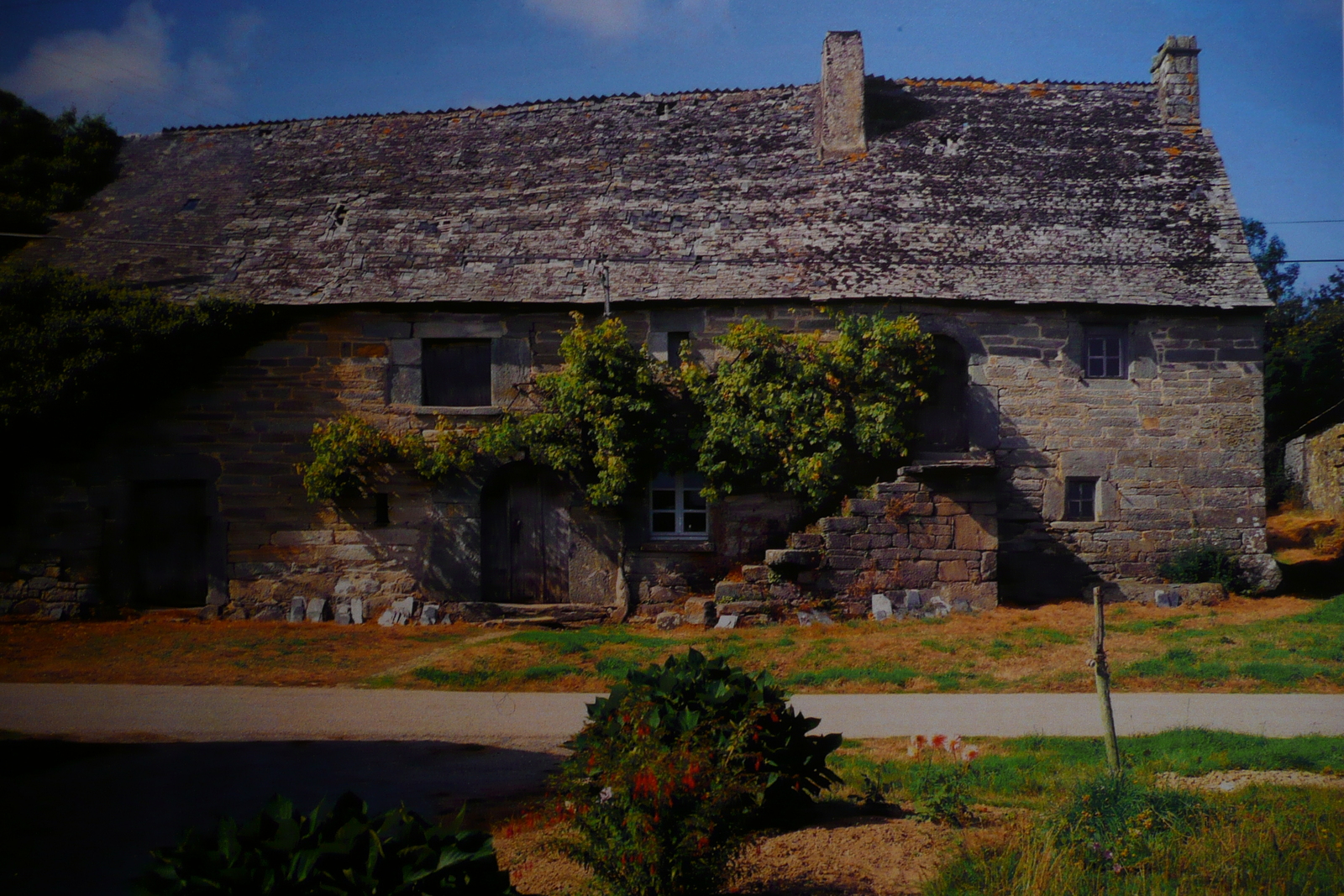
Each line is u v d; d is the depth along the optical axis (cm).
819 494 1502
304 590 1589
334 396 1595
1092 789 610
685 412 1580
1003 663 1196
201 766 835
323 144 1917
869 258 1612
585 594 1574
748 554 1552
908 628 1383
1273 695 1034
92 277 1658
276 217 1761
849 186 1722
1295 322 2900
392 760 854
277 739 927
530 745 903
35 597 1591
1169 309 1586
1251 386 1603
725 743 591
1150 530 1596
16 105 1916
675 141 1833
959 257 1617
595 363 1530
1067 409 1591
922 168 1750
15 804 725
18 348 1499
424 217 1733
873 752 841
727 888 520
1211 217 1683
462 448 1567
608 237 1664
